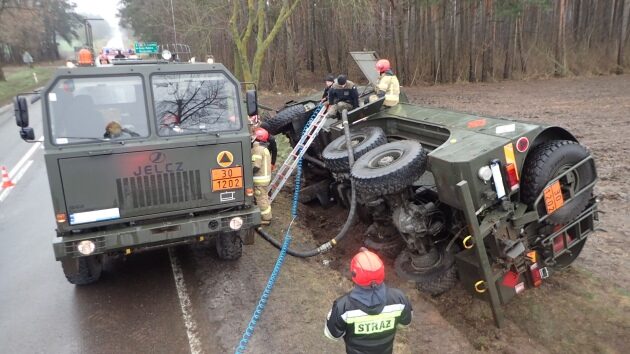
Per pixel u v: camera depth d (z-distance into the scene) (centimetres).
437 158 527
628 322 511
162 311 545
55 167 493
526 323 534
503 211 522
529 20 3050
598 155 1126
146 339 495
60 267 670
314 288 582
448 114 698
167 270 643
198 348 477
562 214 549
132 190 521
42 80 3706
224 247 634
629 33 3019
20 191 1051
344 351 465
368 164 611
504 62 3020
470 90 2577
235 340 486
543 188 531
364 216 770
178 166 533
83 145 502
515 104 1983
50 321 533
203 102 547
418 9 2877
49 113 496
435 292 600
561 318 531
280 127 952
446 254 611
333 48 3212
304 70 3388
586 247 688
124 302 568
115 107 518
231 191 559
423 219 590
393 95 786
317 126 817
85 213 508
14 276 644
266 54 2750
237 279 607
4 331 516
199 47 2908
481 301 579
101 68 509
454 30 2928
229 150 550
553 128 567
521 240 537
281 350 466
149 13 4091
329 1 2466
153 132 526
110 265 666
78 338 501
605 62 3050
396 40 2892
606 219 774
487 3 2858
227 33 2677
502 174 520
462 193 483
